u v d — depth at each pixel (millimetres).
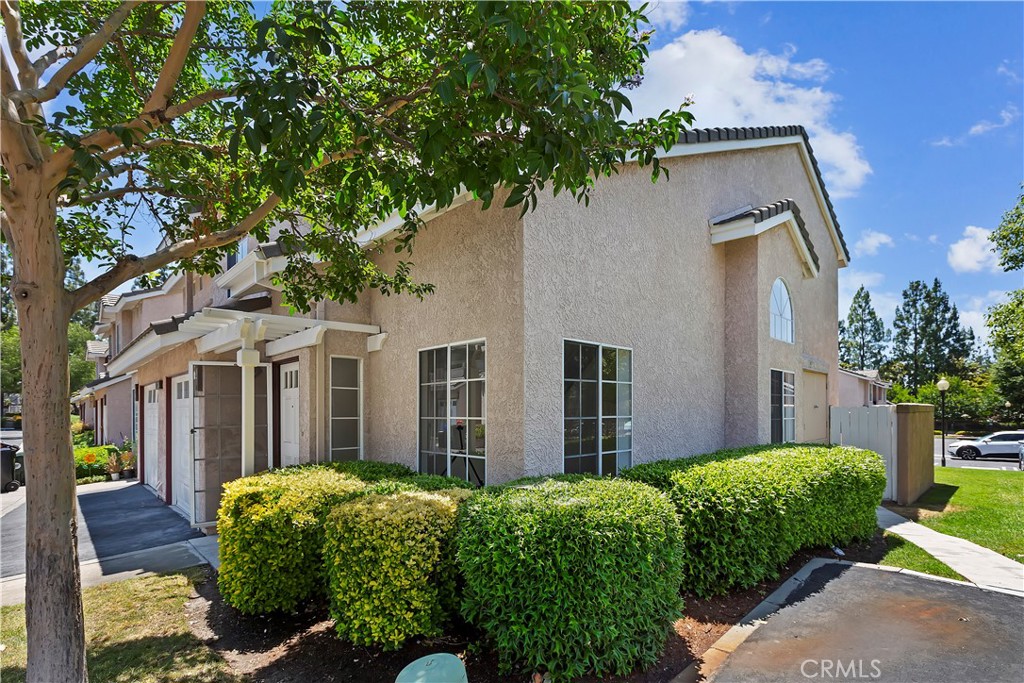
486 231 7523
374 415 9906
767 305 11289
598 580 4301
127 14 4152
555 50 3576
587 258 7863
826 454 8945
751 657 4785
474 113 3807
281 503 6004
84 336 50344
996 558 7770
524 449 6699
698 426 10094
